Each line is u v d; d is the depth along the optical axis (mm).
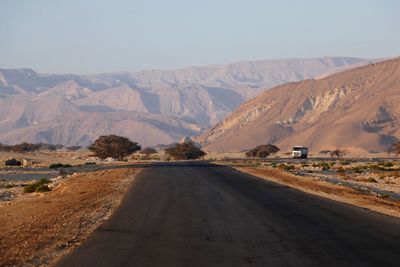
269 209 28672
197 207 29641
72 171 83688
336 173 74938
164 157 184625
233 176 60344
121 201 33344
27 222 24672
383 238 19547
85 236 20266
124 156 161750
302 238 19547
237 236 19984
